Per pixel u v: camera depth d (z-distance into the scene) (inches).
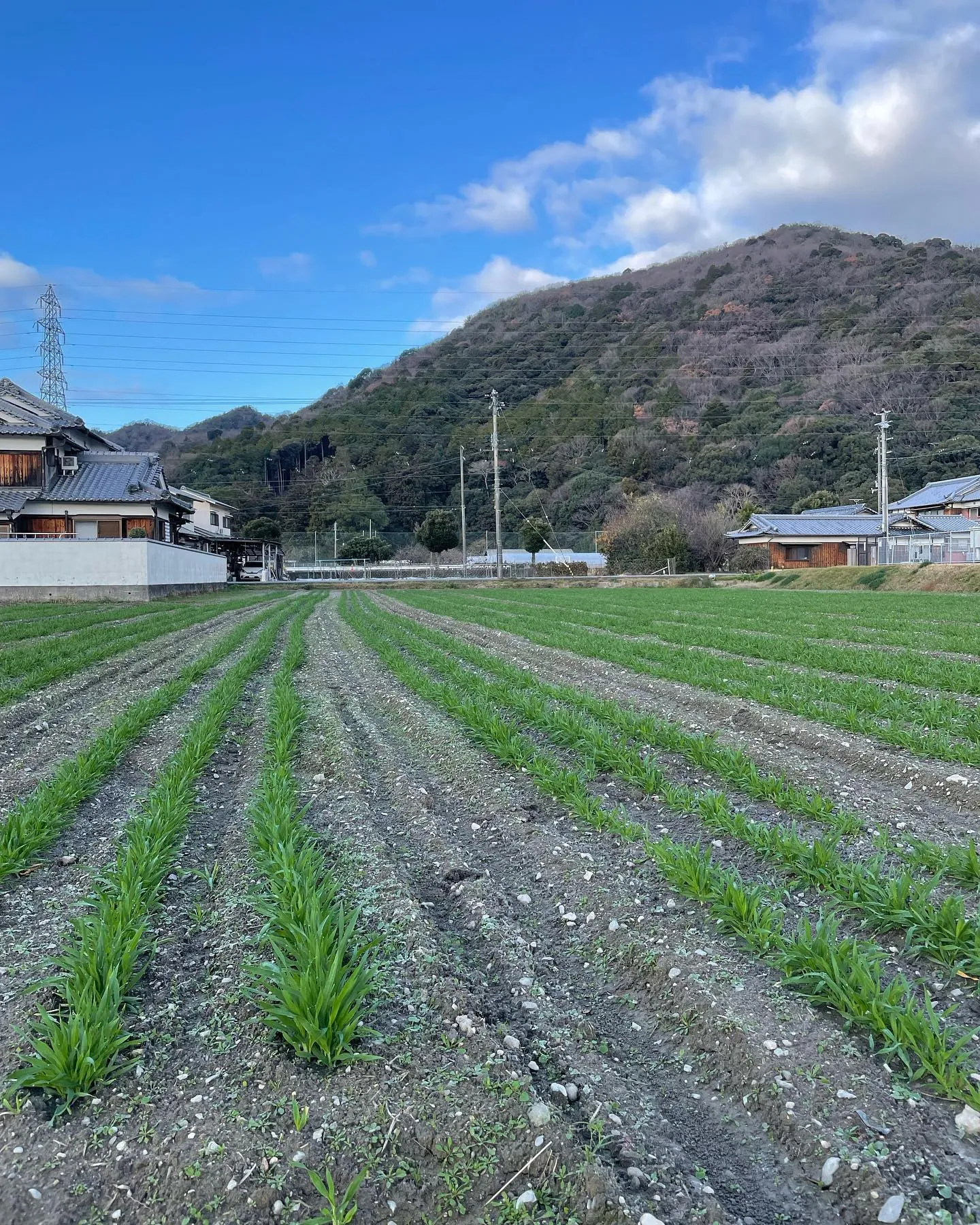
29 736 360.2
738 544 2628.0
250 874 204.7
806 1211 106.9
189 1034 140.3
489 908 193.0
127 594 1346.0
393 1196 106.9
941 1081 124.2
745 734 360.8
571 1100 127.3
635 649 623.2
